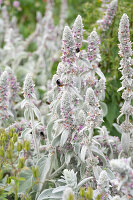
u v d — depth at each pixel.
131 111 1.58
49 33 2.29
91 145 1.48
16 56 2.29
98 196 1.37
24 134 1.56
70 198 1.30
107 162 1.58
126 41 1.53
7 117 1.61
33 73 2.20
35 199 1.52
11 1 3.08
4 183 1.58
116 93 1.83
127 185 1.31
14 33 2.43
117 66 1.82
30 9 3.40
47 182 1.56
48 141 1.54
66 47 1.48
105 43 1.85
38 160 1.54
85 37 1.88
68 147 1.51
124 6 1.87
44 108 1.80
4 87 1.58
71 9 2.82
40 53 2.27
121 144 1.61
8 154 1.41
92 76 1.58
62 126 1.49
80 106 1.58
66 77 1.50
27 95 1.54
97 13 1.98
